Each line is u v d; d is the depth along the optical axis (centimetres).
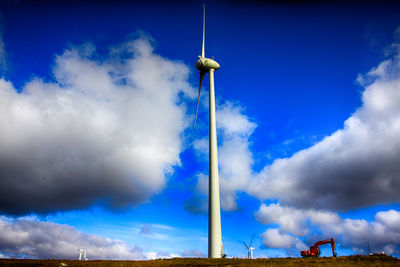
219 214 5366
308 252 5753
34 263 4062
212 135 5966
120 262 4312
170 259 4684
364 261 4056
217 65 6794
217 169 5694
